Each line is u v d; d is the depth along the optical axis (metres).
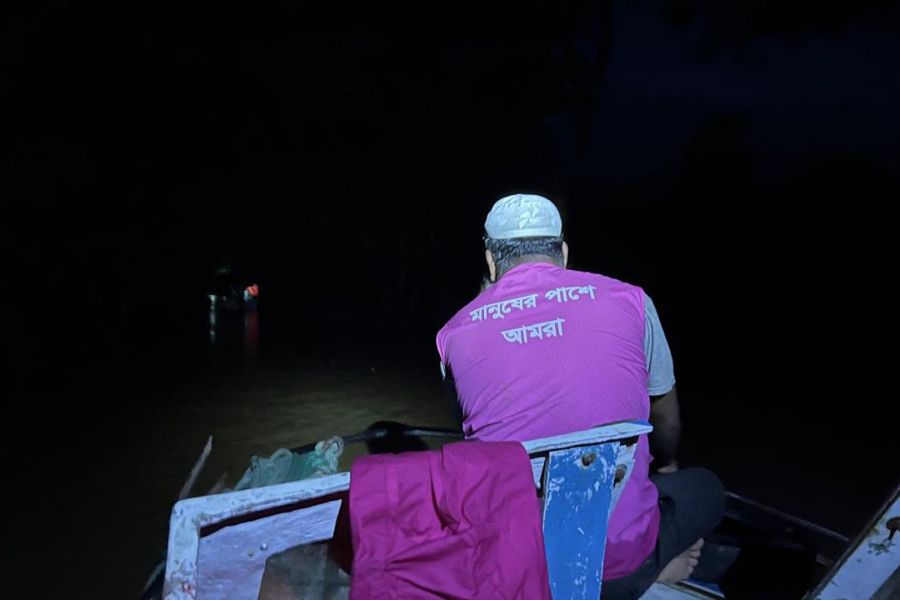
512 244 2.05
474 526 1.36
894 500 1.49
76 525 4.29
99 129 10.64
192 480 2.60
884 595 1.56
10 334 8.73
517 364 1.80
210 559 1.32
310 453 2.46
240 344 9.92
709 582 2.35
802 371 9.59
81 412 6.56
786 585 2.33
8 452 5.50
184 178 11.90
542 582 1.39
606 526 1.63
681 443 6.40
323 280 15.27
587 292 1.90
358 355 9.37
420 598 1.31
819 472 5.80
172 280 12.09
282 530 1.38
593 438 1.56
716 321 13.22
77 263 10.38
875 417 7.47
